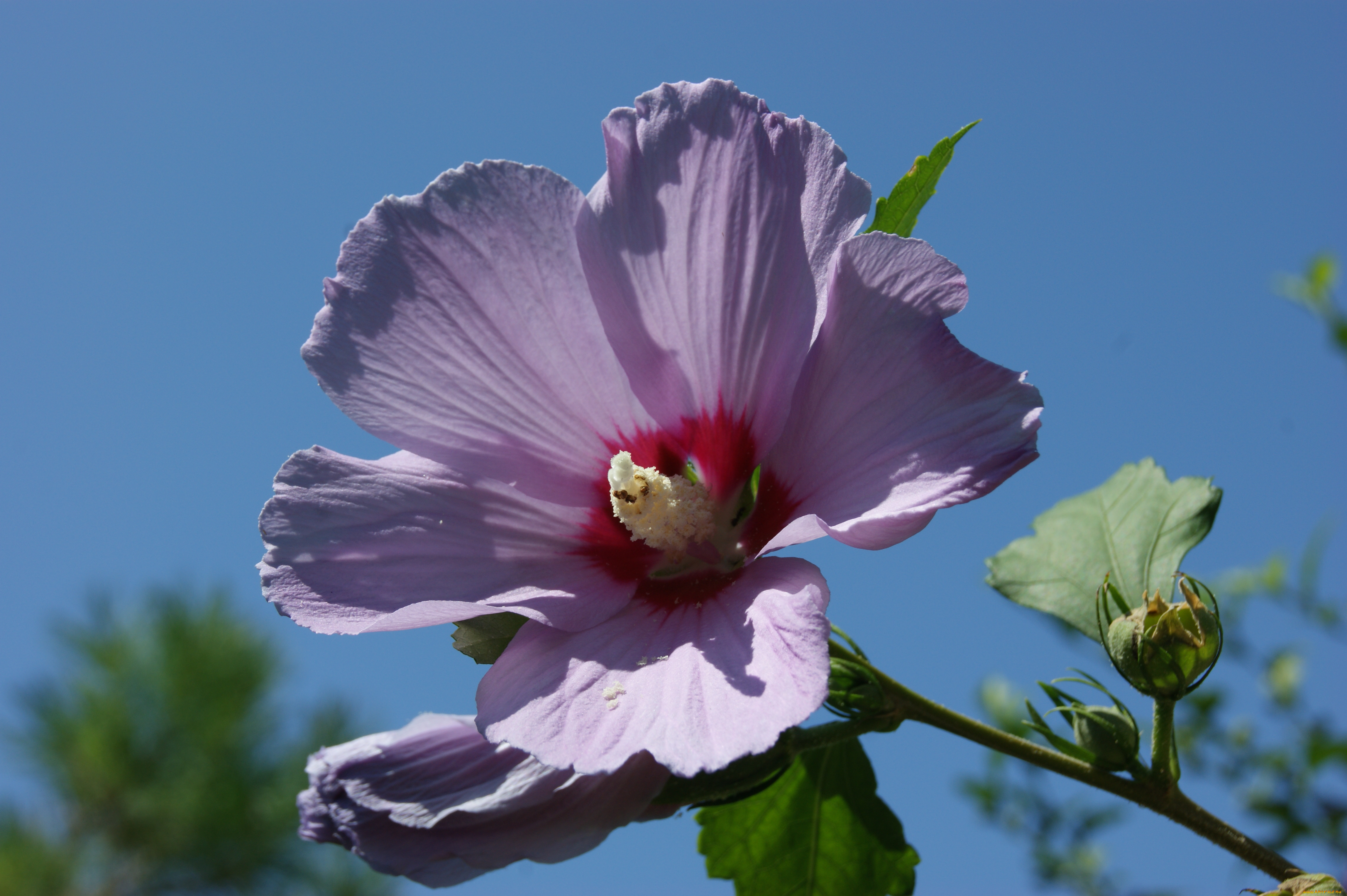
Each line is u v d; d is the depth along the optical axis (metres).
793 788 0.35
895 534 0.29
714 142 0.31
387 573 0.31
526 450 0.32
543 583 0.31
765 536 0.31
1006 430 0.29
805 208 0.31
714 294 0.31
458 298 0.31
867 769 0.34
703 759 0.28
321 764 0.32
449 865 0.30
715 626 0.30
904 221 0.32
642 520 0.32
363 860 0.30
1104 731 0.32
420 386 0.31
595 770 0.28
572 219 0.31
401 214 0.31
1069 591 0.35
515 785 0.30
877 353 0.30
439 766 0.31
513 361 0.32
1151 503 0.35
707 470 0.32
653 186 0.31
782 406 0.31
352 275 0.31
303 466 0.31
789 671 0.29
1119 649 0.32
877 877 0.35
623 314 0.32
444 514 0.31
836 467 0.30
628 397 0.32
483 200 0.31
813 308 0.30
